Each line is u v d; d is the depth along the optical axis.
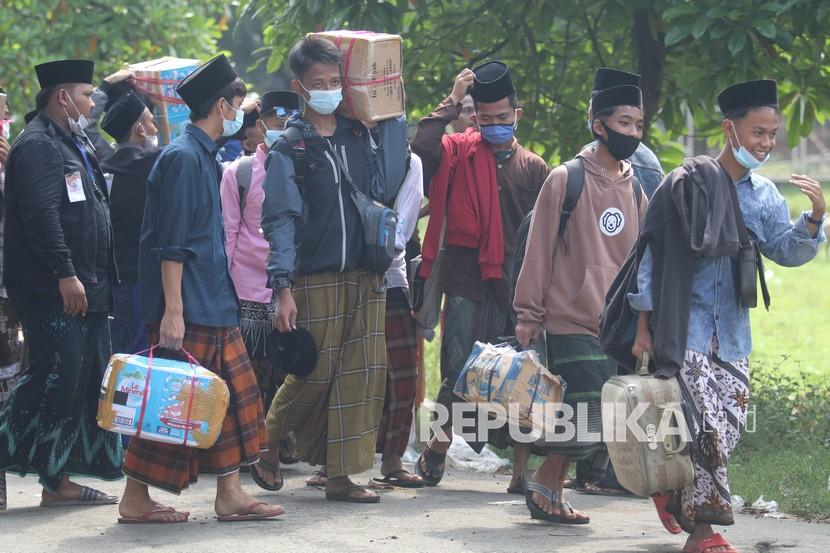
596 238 16.89
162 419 15.55
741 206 14.94
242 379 16.48
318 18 27.44
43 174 16.56
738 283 14.77
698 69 25.38
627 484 14.64
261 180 20.64
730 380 14.88
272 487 18.56
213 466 16.41
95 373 17.59
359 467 17.88
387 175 18.14
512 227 19.91
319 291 17.59
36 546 15.02
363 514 17.36
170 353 16.08
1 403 18.17
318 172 17.53
